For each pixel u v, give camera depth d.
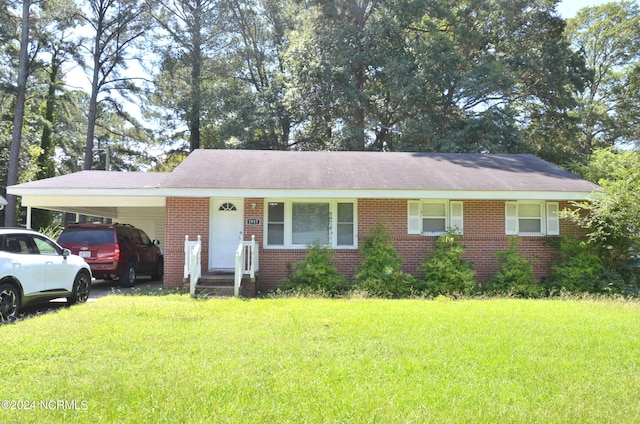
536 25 31.00
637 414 4.71
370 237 14.60
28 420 4.40
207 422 4.39
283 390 5.17
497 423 4.46
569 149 32.53
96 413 4.55
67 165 45.03
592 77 30.83
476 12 31.84
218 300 11.21
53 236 21.12
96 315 8.88
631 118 40.44
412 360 6.29
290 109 30.78
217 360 6.21
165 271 14.43
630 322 8.91
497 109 27.08
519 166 17.69
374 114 30.61
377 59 29.38
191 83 35.50
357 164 17.03
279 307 10.13
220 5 35.38
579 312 9.98
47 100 37.75
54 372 5.70
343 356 6.47
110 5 35.91
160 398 4.89
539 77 30.12
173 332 7.66
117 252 14.00
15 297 8.66
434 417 4.55
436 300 12.01
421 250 15.00
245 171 15.48
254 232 14.66
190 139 38.84
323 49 29.59
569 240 14.67
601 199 14.08
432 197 14.33
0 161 32.94
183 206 14.61
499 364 6.21
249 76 39.06
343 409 4.71
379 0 31.41
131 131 40.38
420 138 27.16
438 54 27.39
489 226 15.18
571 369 6.04
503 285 14.09
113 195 14.48
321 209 15.12
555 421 4.52
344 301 11.30
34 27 32.84
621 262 15.00
